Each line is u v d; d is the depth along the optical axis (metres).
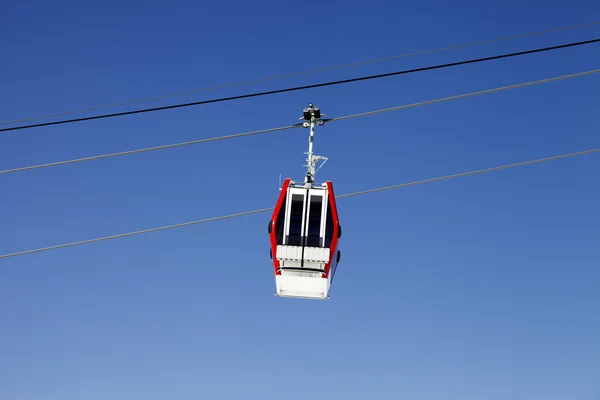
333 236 26.31
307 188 26.83
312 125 26.47
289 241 26.31
